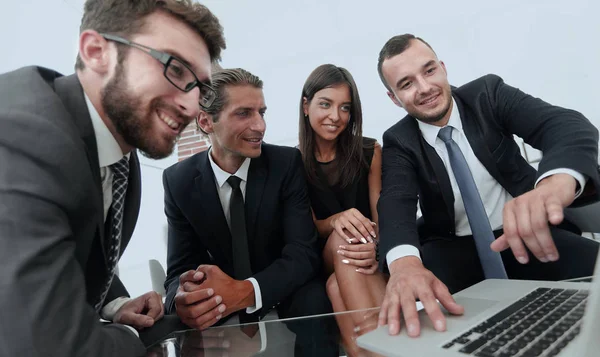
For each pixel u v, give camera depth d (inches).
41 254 18.2
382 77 55.6
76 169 21.5
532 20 97.4
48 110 22.1
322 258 52.8
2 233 17.7
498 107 48.5
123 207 34.0
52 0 81.8
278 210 50.8
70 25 86.3
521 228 25.6
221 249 51.1
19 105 21.5
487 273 43.4
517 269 45.9
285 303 45.4
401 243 37.0
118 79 28.0
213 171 51.1
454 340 18.8
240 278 46.3
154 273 83.4
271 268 43.4
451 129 49.7
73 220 22.4
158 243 131.0
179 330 33.7
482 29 104.5
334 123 59.7
